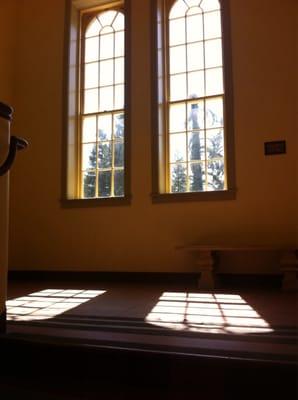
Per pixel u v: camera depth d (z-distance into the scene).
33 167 6.10
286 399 1.45
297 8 4.86
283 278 4.44
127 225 5.45
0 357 1.92
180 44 5.62
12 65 6.34
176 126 5.52
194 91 5.48
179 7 5.68
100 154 5.92
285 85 4.89
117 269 5.44
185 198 5.18
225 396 1.51
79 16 6.30
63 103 6.04
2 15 6.15
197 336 1.99
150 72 5.54
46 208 5.96
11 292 4.27
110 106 5.95
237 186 4.96
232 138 5.03
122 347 1.74
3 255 1.90
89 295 3.98
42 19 6.32
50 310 3.00
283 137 4.83
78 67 6.20
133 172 5.48
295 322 2.44
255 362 1.51
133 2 5.75
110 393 1.57
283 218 4.74
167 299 3.65
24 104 6.27
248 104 5.01
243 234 4.88
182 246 4.68
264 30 5.05
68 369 1.78
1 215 1.85
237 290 4.38
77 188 5.99
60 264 5.77
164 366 1.63
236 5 5.20
